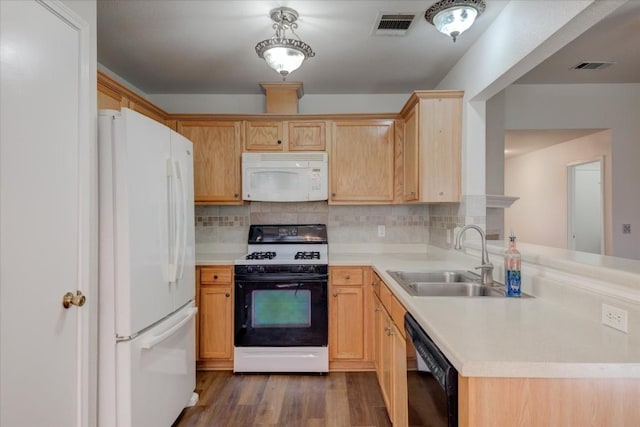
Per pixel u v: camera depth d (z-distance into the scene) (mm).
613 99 3533
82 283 1485
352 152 3107
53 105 1330
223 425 2121
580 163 4410
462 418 973
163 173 1936
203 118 3080
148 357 1781
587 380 942
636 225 3611
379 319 2445
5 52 1124
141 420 1714
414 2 1886
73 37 1442
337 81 3066
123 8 1933
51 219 1319
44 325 1285
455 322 1264
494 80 2076
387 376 2146
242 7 1927
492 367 933
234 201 3105
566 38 1566
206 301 2838
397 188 3102
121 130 1604
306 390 2539
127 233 1613
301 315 2781
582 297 1358
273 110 3141
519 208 6234
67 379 1402
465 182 2525
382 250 3418
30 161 1224
